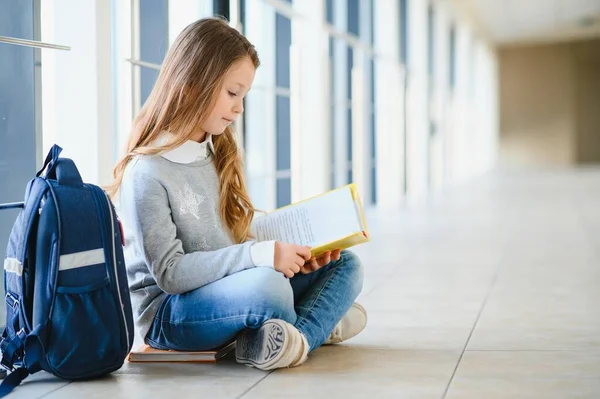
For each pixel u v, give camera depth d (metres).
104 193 2.31
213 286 2.41
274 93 6.06
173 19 3.97
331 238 2.46
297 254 2.39
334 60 7.95
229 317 2.39
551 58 24.05
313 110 6.70
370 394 2.17
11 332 2.35
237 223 2.61
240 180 2.65
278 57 6.15
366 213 8.83
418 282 4.33
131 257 2.54
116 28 3.51
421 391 2.20
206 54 2.45
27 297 2.27
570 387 2.24
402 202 10.49
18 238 2.29
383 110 10.06
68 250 2.24
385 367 2.48
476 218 8.28
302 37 6.68
